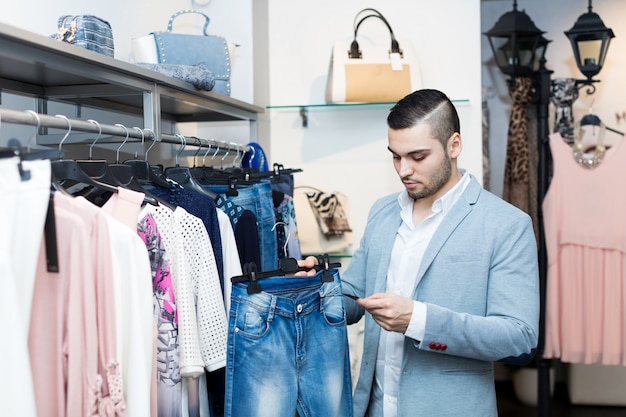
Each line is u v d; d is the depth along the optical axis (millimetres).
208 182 2207
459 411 1766
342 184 3328
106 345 1312
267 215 2340
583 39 3803
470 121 3230
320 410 1739
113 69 1737
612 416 4219
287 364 1687
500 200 1861
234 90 3236
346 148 3322
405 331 1679
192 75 2180
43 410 1270
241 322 1645
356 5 3316
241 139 3291
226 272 1932
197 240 1709
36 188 1203
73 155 2254
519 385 4480
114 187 1502
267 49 3377
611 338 3654
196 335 1635
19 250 1180
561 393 4707
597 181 3654
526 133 3939
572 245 3709
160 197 1831
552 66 4641
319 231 3014
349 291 2055
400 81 2988
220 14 3246
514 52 3801
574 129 3928
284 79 3373
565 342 3723
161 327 1554
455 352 1695
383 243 1955
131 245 1370
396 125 1787
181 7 3246
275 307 1676
